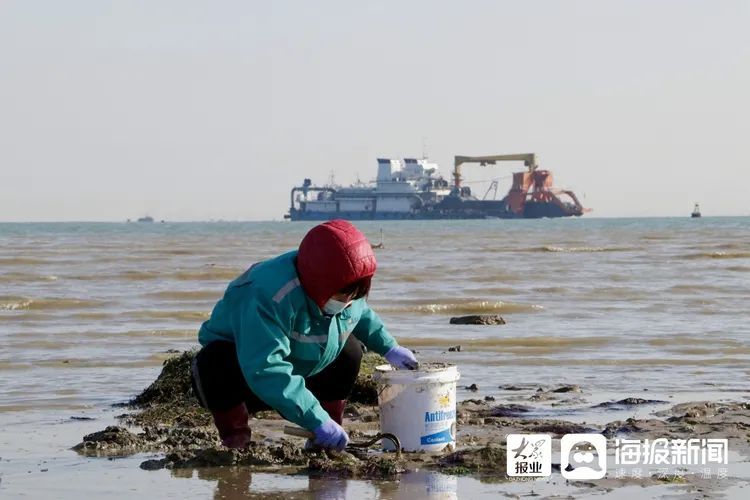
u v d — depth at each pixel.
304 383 5.89
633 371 10.79
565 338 13.65
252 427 7.38
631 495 5.23
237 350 5.80
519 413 8.02
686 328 15.08
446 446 6.18
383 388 6.16
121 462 6.18
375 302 19.59
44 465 6.12
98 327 15.42
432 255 42.06
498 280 26.23
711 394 9.15
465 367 11.14
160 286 24.41
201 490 5.37
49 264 34.91
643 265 33.22
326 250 5.59
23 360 11.70
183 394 8.61
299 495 5.23
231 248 50.72
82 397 9.16
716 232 76.38
